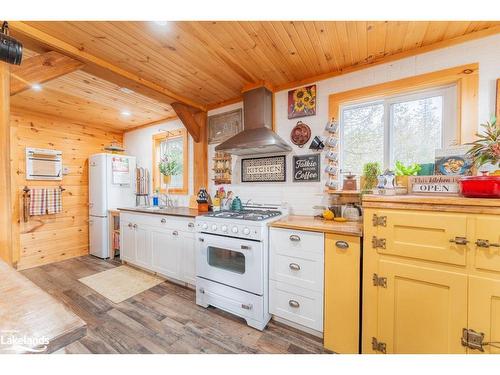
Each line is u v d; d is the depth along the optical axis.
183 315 2.04
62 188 3.59
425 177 1.39
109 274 2.97
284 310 1.81
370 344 1.39
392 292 1.31
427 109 1.91
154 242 2.86
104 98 2.89
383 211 1.34
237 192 2.92
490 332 1.07
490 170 1.54
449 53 1.74
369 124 2.16
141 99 2.94
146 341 1.69
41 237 3.37
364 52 1.91
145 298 2.35
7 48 1.22
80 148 3.88
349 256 1.52
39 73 1.71
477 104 1.65
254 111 2.49
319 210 2.32
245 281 1.92
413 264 1.25
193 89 2.67
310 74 2.30
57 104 3.07
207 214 2.29
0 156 1.47
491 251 1.07
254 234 1.86
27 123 3.27
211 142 3.19
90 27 1.59
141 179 4.02
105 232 3.61
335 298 1.58
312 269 1.68
